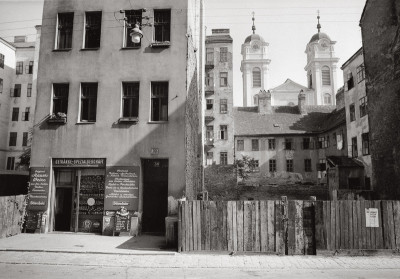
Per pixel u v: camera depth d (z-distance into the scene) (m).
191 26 18.58
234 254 11.28
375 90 19.20
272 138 44.69
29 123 44.78
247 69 76.50
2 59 44.41
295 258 10.84
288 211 11.50
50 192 15.77
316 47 76.06
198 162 24.02
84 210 15.66
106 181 15.33
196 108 22.34
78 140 15.88
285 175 43.66
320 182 42.19
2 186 21.02
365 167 28.02
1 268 9.50
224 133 43.38
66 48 16.80
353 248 11.22
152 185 15.80
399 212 11.39
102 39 16.52
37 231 15.30
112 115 15.88
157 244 12.83
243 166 40.34
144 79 16.02
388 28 17.80
